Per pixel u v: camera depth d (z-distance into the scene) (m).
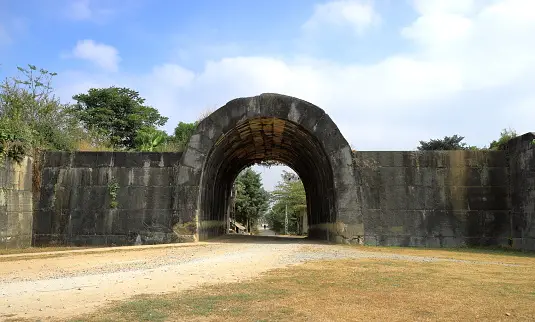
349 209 19.66
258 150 30.42
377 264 12.44
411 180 20.16
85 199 20.36
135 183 20.52
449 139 41.56
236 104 20.47
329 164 20.31
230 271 10.84
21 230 19.05
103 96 59.88
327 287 8.73
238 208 73.25
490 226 19.80
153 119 64.25
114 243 20.03
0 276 10.18
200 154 20.19
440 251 17.55
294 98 20.44
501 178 20.08
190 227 19.73
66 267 11.74
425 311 6.85
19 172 19.03
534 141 18.06
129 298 7.62
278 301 7.43
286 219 71.38
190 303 7.21
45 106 23.66
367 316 6.53
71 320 6.12
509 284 9.26
